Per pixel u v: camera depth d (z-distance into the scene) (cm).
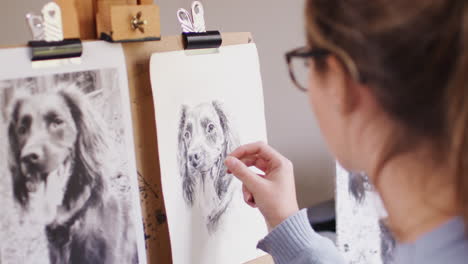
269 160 82
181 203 73
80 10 65
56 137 61
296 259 75
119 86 66
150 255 72
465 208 41
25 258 60
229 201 81
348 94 47
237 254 81
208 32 76
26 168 59
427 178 44
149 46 70
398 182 46
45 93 60
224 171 80
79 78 63
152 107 71
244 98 82
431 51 40
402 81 41
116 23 64
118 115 66
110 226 66
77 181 63
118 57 66
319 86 51
